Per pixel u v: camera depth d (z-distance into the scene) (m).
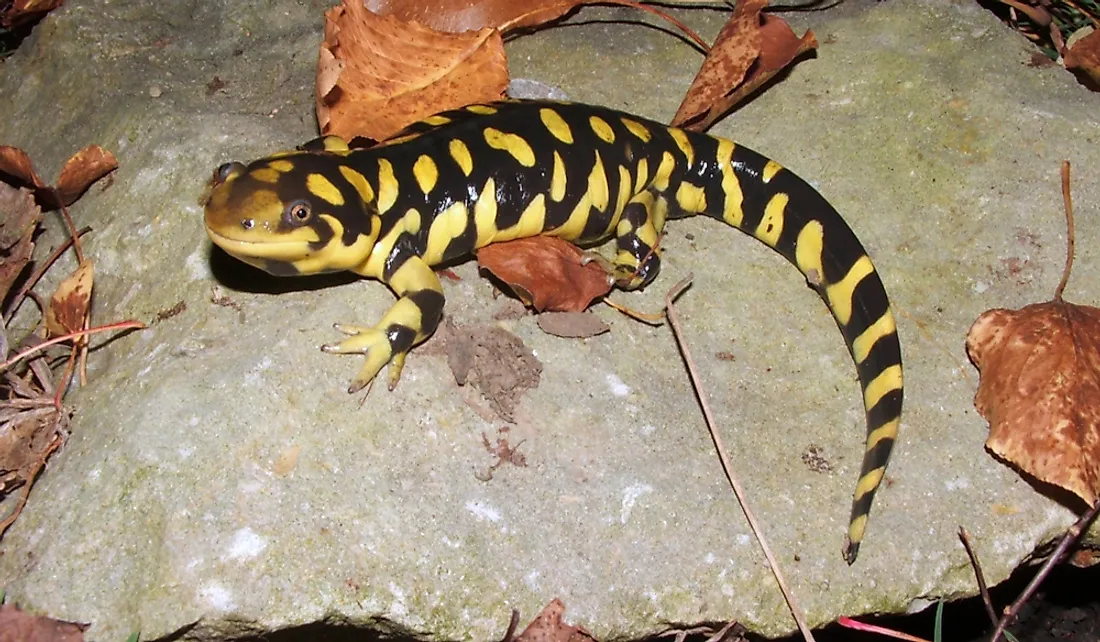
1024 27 0.62
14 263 0.50
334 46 0.50
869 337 0.48
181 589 0.43
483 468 0.46
